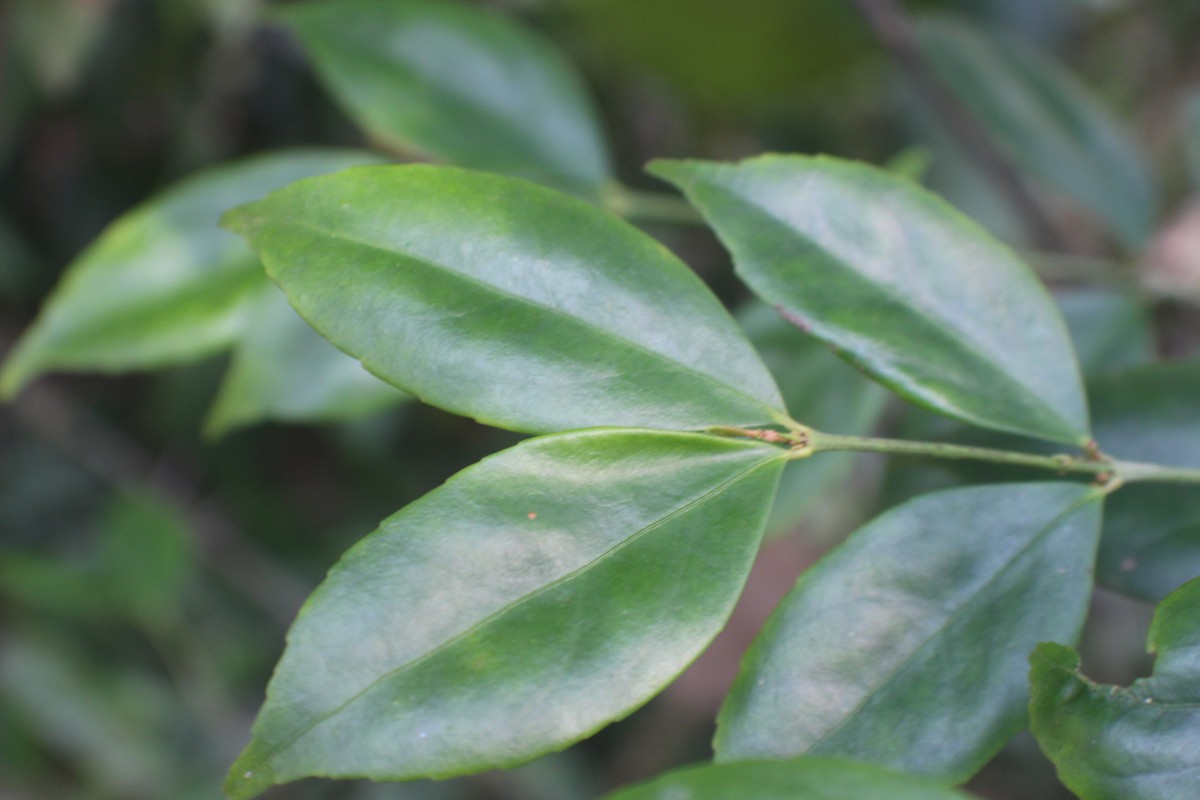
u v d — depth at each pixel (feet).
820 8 1.79
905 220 0.93
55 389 2.24
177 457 2.23
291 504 2.29
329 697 0.82
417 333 0.86
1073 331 1.18
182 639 1.98
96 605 1.84
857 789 0.79
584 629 0.83
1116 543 0.96
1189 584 0.85
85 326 1.10
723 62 1.87
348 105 1.16
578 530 0.84
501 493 0.84
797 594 0.88
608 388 0.86
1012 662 0.87
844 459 1.06
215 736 1.97
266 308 1.11
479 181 0.89
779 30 1.82
